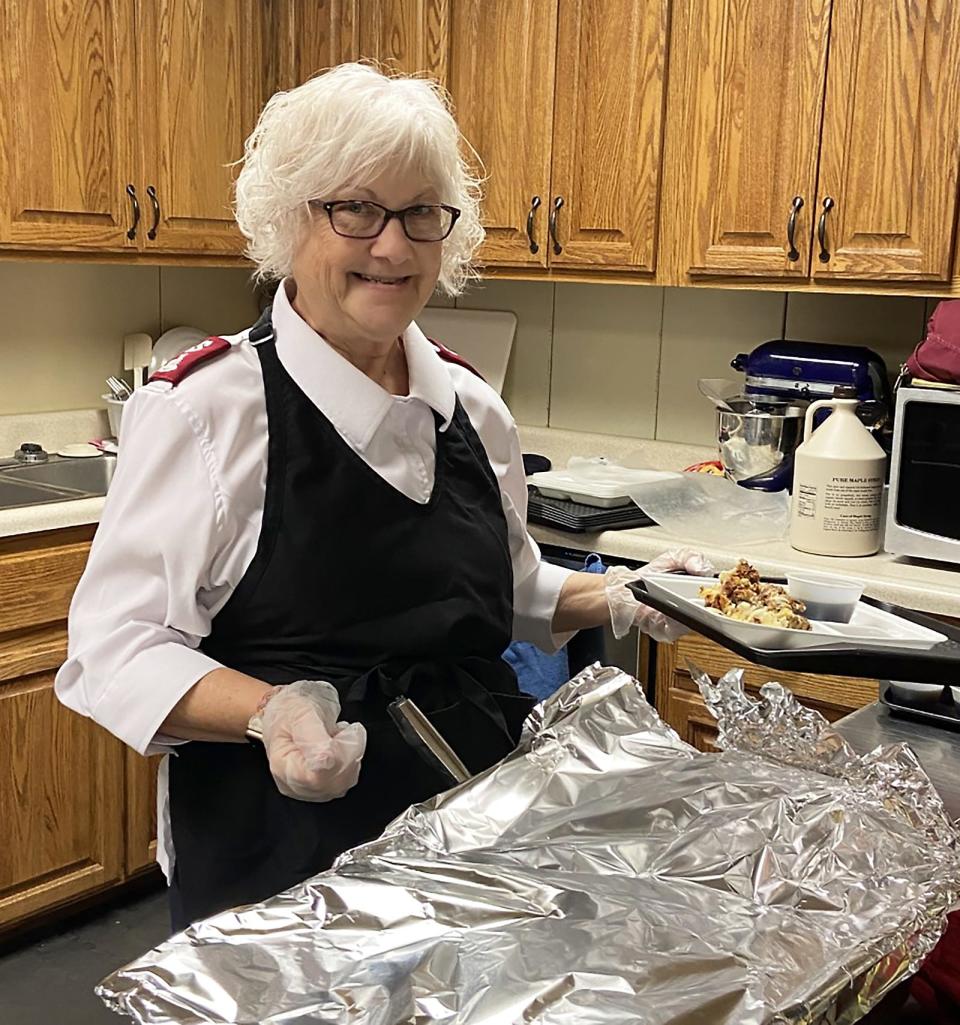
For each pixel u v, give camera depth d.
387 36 2.88
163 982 0.69
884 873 0.84
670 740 1.09
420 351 1.39
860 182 2.30
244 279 3.49
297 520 1.29
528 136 2.72
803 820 0.91
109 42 2.64
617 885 0.84
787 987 0.71
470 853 0.89
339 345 1.33
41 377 3.03
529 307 3.21
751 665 2.22
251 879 1.30
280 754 1.01
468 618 1.36
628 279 2.65
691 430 2.99
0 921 2.46
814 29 2.32
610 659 2.38
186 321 3.35
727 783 0.98
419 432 1.37
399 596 1.33
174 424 1.26
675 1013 0.67
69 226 2.62
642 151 2.56
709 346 2.93
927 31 2.20
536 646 1.62
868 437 2.30
